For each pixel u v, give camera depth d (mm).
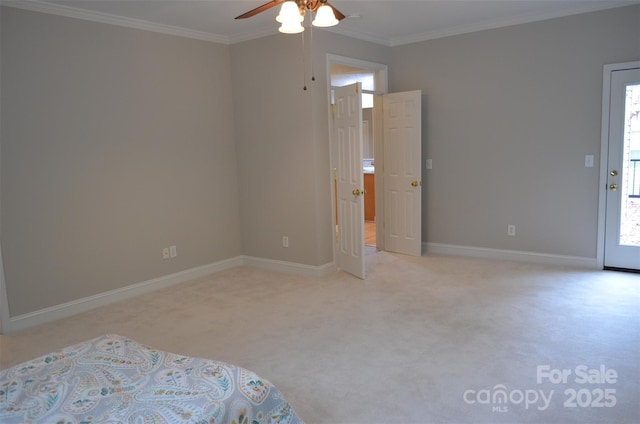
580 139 4727
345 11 4395
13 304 3729
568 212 4879
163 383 1755
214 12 4184
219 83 5191
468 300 4031
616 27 4438
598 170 4680
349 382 2752
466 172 5430
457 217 5570
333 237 5113
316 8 2855
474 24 5066
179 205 4887
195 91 4953
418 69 5586
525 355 2990
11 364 3156
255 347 3279
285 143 4984
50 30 3822
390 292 4336
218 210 5289
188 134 4922
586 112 4664
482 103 5219
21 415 1562
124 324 3805
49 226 3908
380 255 5738
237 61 5219
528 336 3262
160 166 4688
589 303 3844
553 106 4824
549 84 4816
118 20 4234
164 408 1587
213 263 5273
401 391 2633
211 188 5195
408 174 5605
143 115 4512
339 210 5082
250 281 4891
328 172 4984
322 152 4891
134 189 4484
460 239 5590
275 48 4895
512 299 4008
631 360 2877
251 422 1714
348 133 4746
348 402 2537
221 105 5234
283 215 5137
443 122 5504
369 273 4969
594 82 4594
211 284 4832
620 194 4605
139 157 4508
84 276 4156
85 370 1860
